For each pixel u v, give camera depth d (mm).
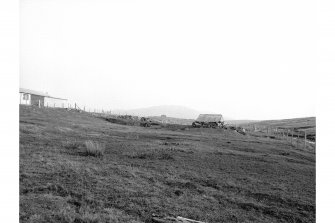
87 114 49750
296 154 22781
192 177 13133
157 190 10930
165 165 15047
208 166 15773
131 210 8992
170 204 9711
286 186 12984
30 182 10438
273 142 30516
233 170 15297
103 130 31906
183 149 20219
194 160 16969
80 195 9758
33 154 14406
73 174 11797
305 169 16734
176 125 49875
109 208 8883
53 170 12070
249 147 25234
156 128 43906
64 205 8789
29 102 49281
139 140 25250
